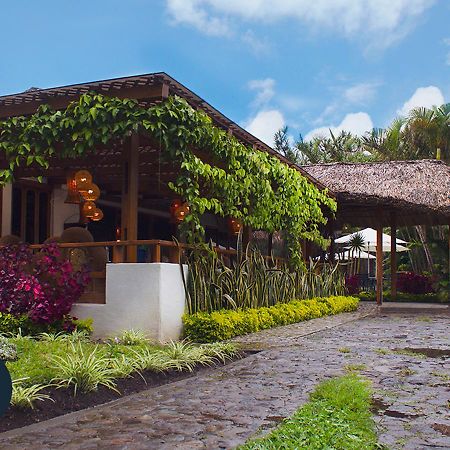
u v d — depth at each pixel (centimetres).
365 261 3005
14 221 1270
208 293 926
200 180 1020
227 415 447
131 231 857
